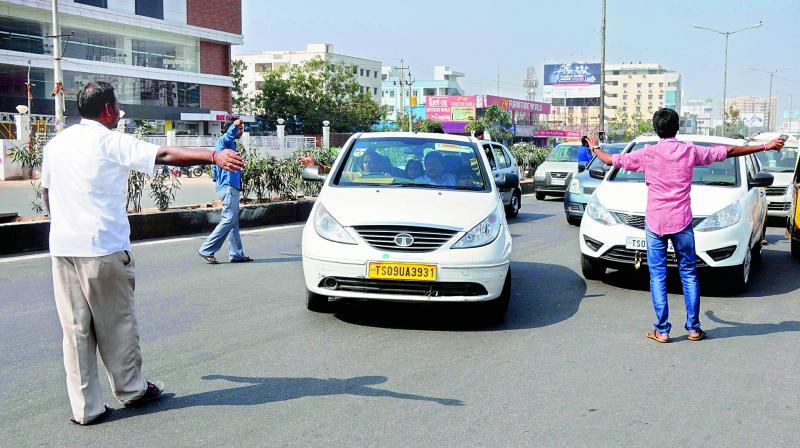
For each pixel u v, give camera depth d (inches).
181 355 213.0
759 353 223.6
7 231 389.1
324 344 225.9
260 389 184.4
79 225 156.6
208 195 886.4
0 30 1616.6
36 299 283.1
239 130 373.4
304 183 638.5
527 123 4224.9
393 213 240.1
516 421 165.0
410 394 181.8
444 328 247.8
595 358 215.5
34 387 185.3
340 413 168.4
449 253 232.4
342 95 3014.3
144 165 157.9
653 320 265.1
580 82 4520.2
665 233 232.4
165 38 2028.8
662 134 234.7
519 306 284.7
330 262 236.2
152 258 386.9
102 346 166.1
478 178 283.7
